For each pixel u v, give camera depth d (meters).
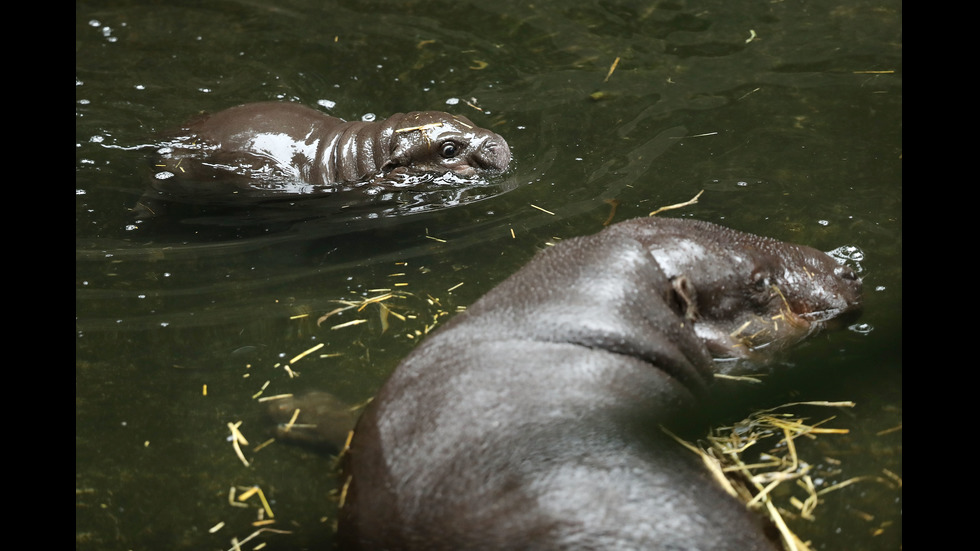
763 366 9.55
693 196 13.34
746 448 8.83
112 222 13.84
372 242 13.22
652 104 15.82
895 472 8.65
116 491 9.33
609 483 7.00
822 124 14.89
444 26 18.52
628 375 8.14
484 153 14.62
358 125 15.30
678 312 9.24
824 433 9.06
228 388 10.59
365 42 18.11
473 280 12.13
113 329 11.60
